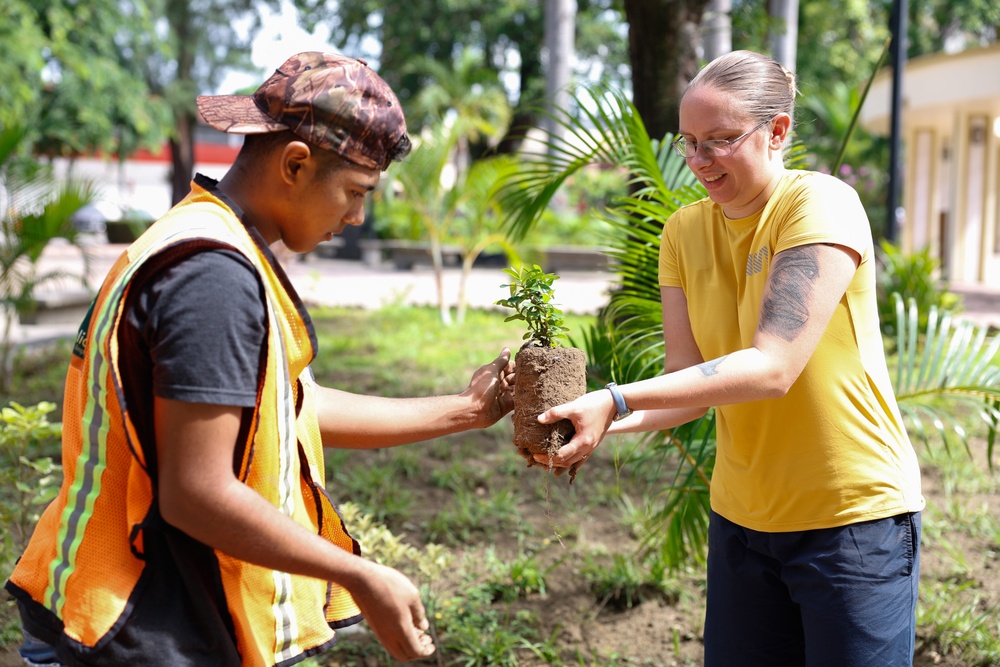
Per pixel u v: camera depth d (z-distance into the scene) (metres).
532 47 25.77
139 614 1.67
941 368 3.49
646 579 4.14
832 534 2.13
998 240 20.48
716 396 1.97
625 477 5.59
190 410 1.55
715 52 11.87
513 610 3.93
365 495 5.24
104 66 20.70
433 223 11.86
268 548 1.59
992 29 28.61
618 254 3.60
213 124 1.66
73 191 7.84
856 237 2.05
